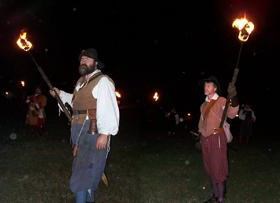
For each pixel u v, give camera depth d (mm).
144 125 21906
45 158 9539
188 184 7324
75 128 4660
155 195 6547
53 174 7820
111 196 6426
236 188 7141
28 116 14164
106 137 4512
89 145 4582
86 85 4605
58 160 9305
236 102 5492
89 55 4668
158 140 14828
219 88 5848
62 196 6352
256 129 22406
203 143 5797
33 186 6895
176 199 6340
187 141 14703
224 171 5742
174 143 13922
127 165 9062
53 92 4992
